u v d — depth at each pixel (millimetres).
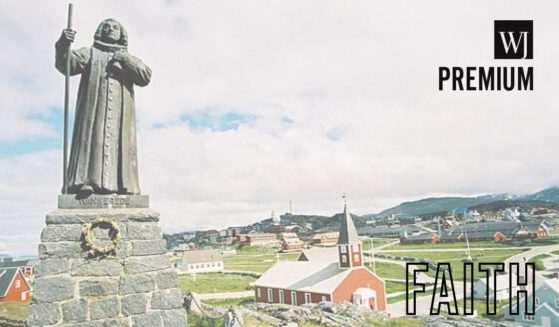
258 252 113438
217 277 75875
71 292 10336
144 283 10984
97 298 10508
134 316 10742
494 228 110688
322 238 127625
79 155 11266
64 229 10586
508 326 36625
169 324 11016
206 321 23000
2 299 42250
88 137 11398
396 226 146875
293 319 30406
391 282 78312
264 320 26734
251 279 74250
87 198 11094
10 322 25156
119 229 10953
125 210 11250
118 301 10656
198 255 83750
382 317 36656
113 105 11742
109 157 11477
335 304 39312
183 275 78000
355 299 51281
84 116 11508
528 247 97500
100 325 10414
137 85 12258
